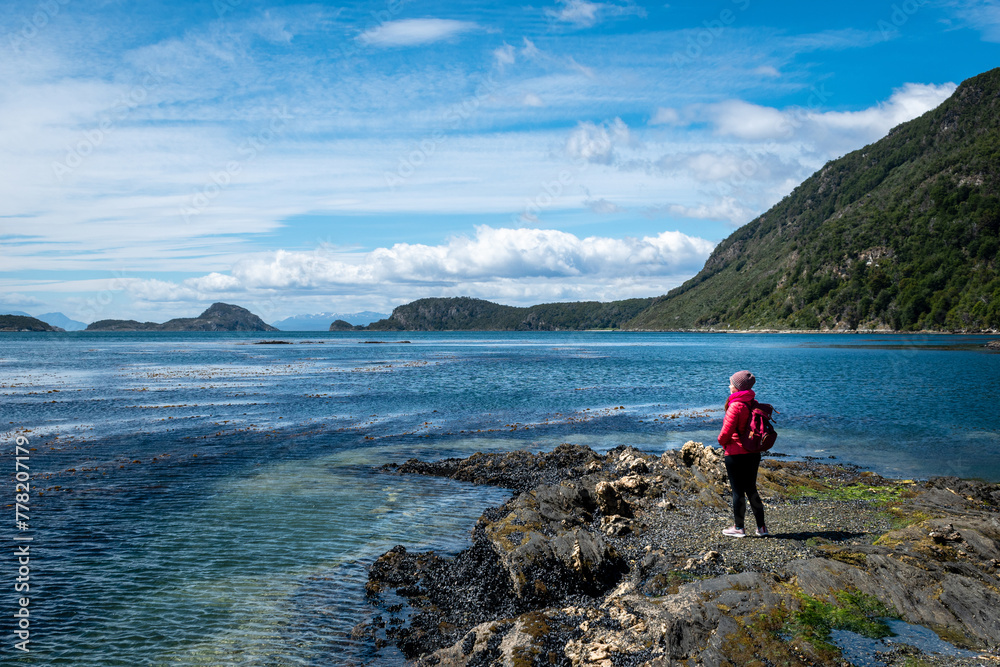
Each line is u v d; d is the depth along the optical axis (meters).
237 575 9.55
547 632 6.70
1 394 34.53
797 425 25.42
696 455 14.70
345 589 9.09
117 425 24.30
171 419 25.91
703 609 6.63
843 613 6.53
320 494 14.52
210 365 63.50
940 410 29.38
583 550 8.99
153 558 10.21
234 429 23.59
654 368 60.09
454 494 14.69
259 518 12.54
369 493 14.69
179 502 13.70
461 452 20.05
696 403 32.72
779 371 54.34
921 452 20.09
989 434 23.27
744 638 6.05
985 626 6.25
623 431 24.14
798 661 5.65
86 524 12.04
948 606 6.64
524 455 18.39
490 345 147.50
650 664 5.81
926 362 65.31
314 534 11.55
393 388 39.84
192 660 7.08
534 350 112.50
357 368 60.06
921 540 8.77
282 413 28.08
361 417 27.11
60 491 14.55
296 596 8.83
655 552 9.14
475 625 7.90
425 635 7.63
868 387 40.09
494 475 16.30
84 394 34.94
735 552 8.65
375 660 7.17
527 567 8.88
